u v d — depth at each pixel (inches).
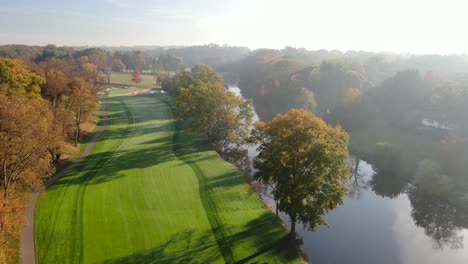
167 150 2662.4
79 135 2856.8
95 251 1321.4
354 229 1806.1
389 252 1608.0
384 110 4013.3
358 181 2647.6
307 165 1430.9
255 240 1492.4
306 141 1466.5
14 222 1205.1
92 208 1646.2
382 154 2967.5
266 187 2208.4
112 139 2886.3
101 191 1839.3
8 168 1530.5
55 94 2807.6
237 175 2219.5
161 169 2233.0
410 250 1646.2
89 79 5054.1
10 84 2311.8
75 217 1553.9
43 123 1573.6
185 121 3651.6
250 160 2807.6
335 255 1534.2
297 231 1685.5
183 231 1508.4
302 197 1418.6
